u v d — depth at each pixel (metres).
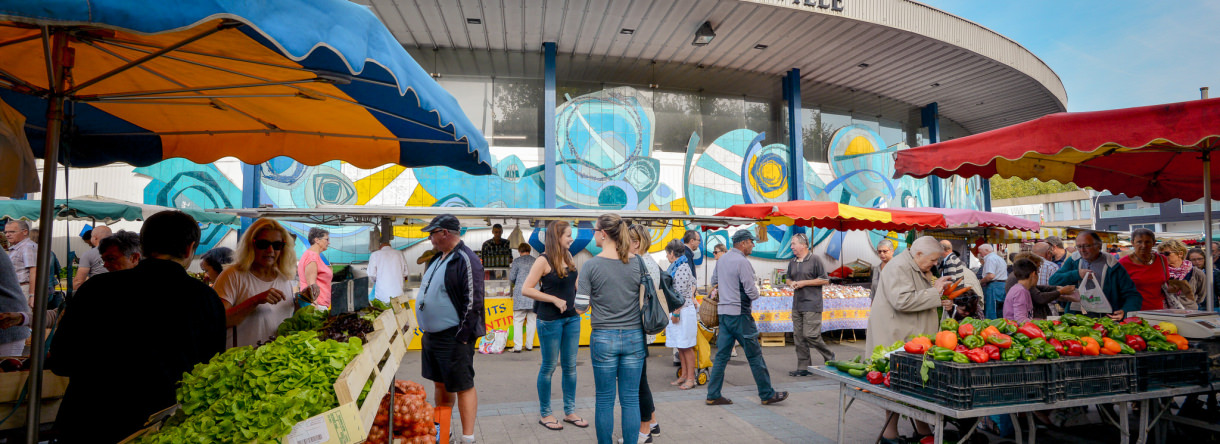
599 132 13.24
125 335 2.44
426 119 3.57
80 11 1.33
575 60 13.28
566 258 5.14
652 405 4.69
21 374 2.64
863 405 5.91
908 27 11.82
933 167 4.73
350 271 11.20
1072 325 4.12
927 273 4.65
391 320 3.47
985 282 7.75
